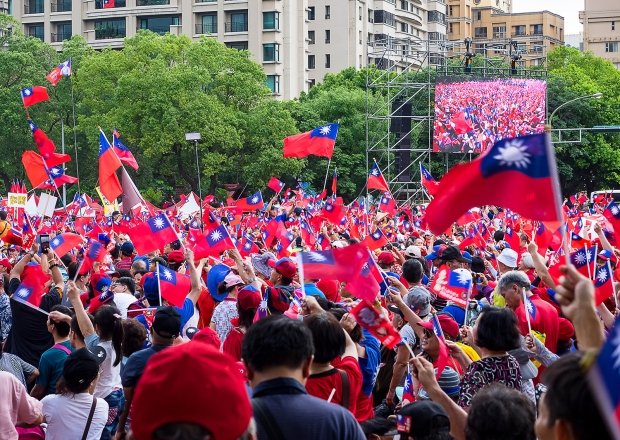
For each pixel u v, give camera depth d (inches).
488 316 322.0
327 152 1170.0
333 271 344.2
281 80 4458.7
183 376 178.1
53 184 1113.4
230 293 490.3
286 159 2957.7
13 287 579.5
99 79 3011.8
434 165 3127.5
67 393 372.5
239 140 2930.6
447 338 409.4
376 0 5457.7
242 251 856.9
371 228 1193.4
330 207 1244.5
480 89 2630.4
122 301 524.4
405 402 352.2
